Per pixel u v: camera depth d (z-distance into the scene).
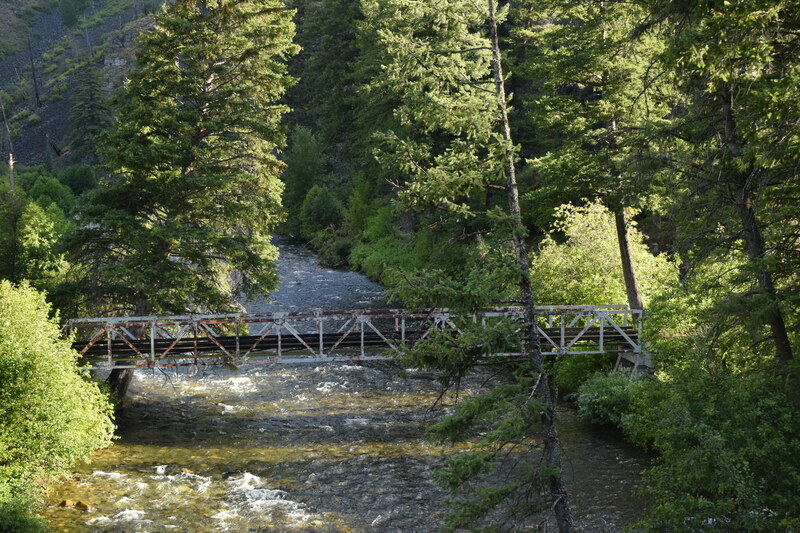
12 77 143.38
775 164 12.27
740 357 13.98
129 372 23.22
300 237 66.69
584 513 15.00
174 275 20.28
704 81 13.22
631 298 22.36
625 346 22.30
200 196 21.80
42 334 16.05
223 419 21.84
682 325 17.03
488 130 10.36
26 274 23.56
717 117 13.91
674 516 10.84
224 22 22.56
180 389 25.17
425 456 18.56
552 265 25.62
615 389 20.11
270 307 38.00
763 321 12.14
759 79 11.75
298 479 17.14
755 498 10.40
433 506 15.52
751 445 10.95
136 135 21.00
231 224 22.98
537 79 22.80
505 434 9.23
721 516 10.55
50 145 110.25
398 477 17.19
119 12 167.50
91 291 21.47
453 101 10.44
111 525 14.39
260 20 22.95
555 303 25.45
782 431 11.16
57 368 15.96
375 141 40.03
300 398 24.03
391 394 24.31
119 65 130.88
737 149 13.28
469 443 19.33
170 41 21.62
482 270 9.98
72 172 77.75
